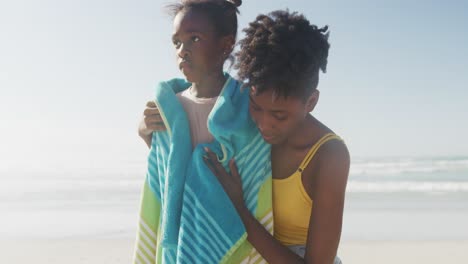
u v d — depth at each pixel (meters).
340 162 2.05
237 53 2.01
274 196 2.16
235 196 2.09
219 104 2.09
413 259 7.39
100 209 11.28
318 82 2.00
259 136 2.16
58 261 7.21
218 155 2.13
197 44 2.10
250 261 2.17
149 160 2.29
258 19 1.98
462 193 14.02
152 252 2.30
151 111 2.21
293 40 1.89
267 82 1.87
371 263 7.19
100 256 7.41
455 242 8.36
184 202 2.09
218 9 2.13
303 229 2.19
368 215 10.80
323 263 2.08
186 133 2.16
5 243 8.26
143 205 2.30
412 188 15.31
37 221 10.04
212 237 2.05
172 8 2.21
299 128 2.11
